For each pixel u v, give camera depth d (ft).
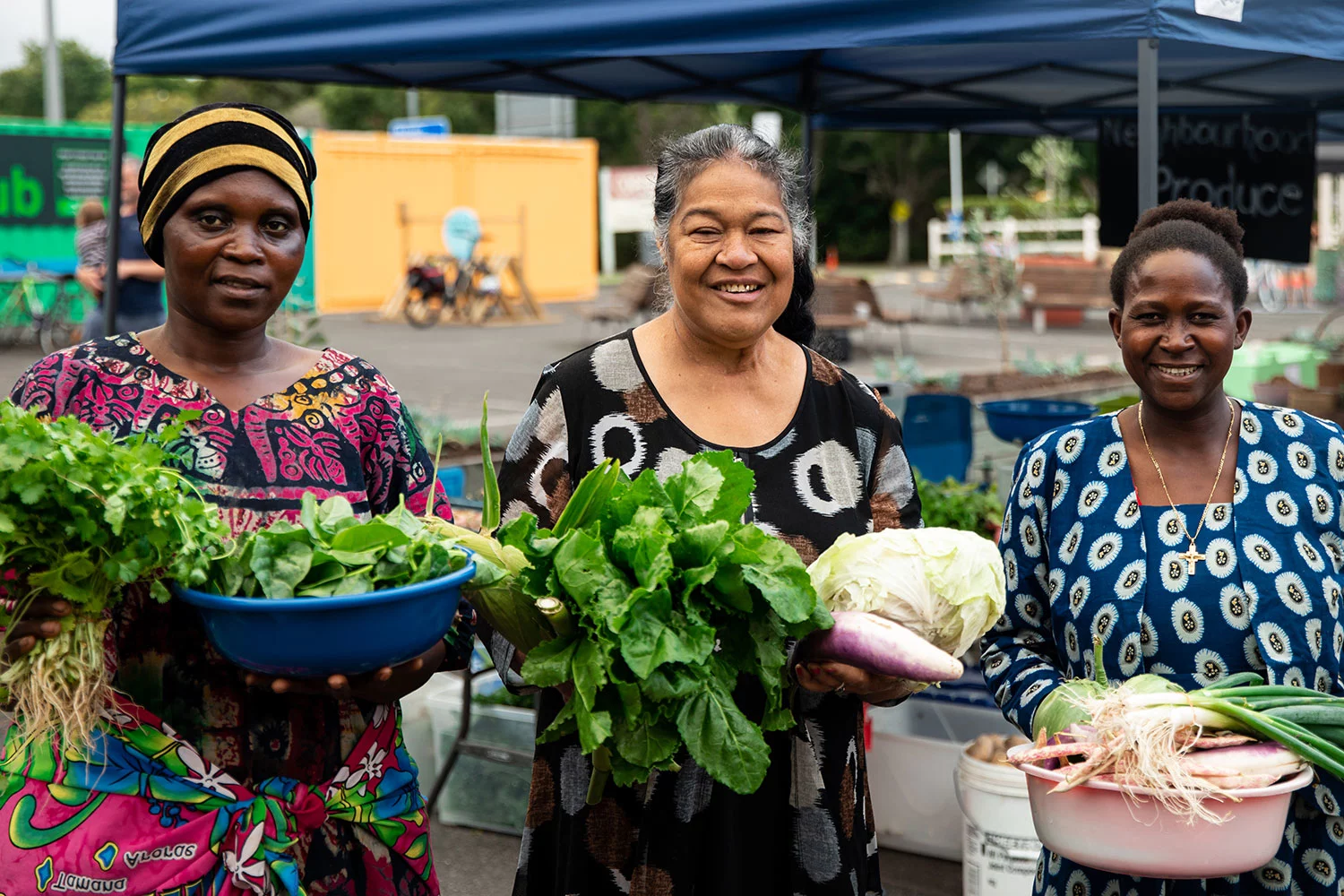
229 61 14.66
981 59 18.31
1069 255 77.51
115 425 6.36
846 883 6.95
